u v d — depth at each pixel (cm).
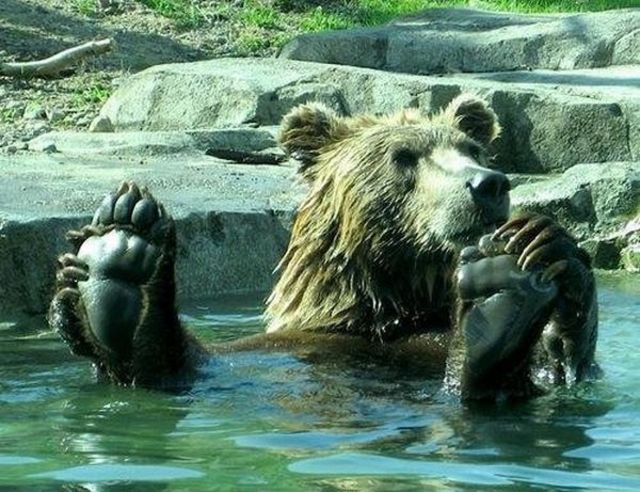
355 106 2417
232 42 3481
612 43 2898
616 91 2400
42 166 1955
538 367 1081
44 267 1419
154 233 985
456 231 1129
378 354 1134
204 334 1310
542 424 927
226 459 820
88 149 2205
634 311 1438
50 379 1082
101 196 1641
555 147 2281
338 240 1215
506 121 2305
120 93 2591
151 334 1016
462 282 946
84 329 1018
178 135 2225
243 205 1648
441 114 1313
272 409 968
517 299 934
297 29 3684
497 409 973
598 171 1888
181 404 984
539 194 1866
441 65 2952
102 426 916
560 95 2306
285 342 1163
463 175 1134
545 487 755
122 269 981
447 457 830
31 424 923
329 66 2505
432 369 1091
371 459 820
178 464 805
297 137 1305
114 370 1038
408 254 1184
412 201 1178
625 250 1777
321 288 1220
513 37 2938
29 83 2930
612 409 976
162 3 3612
